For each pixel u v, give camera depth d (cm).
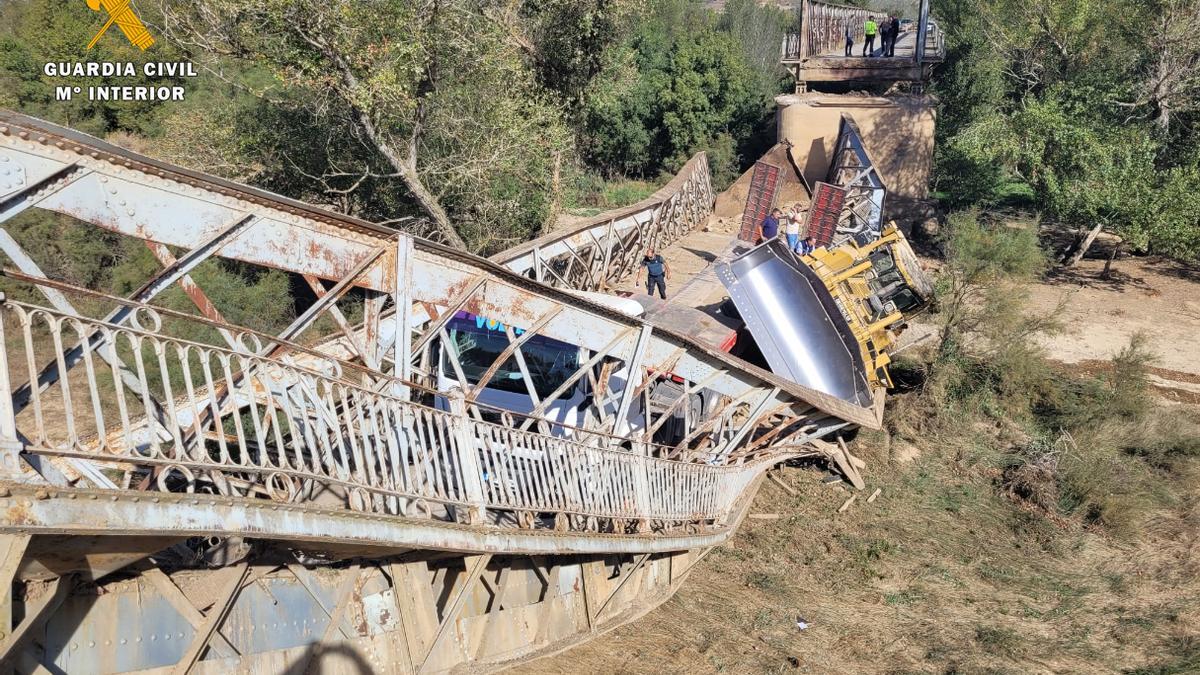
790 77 4491
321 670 665
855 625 1104
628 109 3950
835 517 1415
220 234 579
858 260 1612
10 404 399
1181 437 1702
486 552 696
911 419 1767
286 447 914
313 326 1905
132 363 1488
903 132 3155
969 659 1032
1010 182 4134
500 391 1007
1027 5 3150
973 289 1895
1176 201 2500
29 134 486
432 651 744
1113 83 2900
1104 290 2659
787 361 1385
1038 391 1864
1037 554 1362
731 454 1191
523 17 2344
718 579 1189
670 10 5372
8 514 389
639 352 884
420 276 716
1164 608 1197
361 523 583
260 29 1573
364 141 1895
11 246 483
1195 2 2691
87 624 527
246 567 604
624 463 895
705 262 2291
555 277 1523
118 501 433
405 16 1592
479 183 1972
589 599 945
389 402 626
